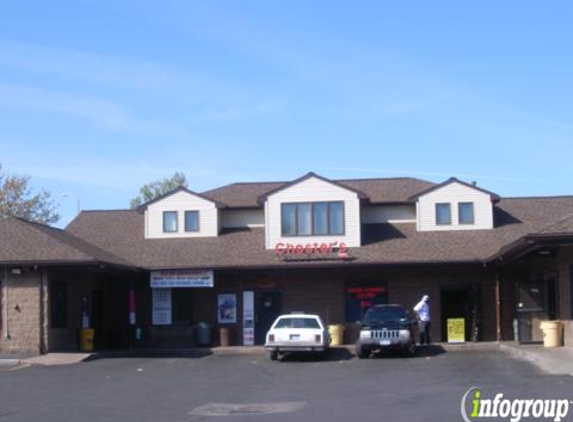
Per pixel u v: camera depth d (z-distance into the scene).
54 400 18.84
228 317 36.94
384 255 35.88
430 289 36.12
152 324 37.28
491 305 35.91
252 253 37.19
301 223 37.41
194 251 37.94
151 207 40.12
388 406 16.55
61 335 32.56
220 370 25.98
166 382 22.45
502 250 29.50
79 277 34.75
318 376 23.55
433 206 38.75
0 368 27.05
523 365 24.30
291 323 30.16
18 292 30.97
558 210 40.31
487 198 38.56
